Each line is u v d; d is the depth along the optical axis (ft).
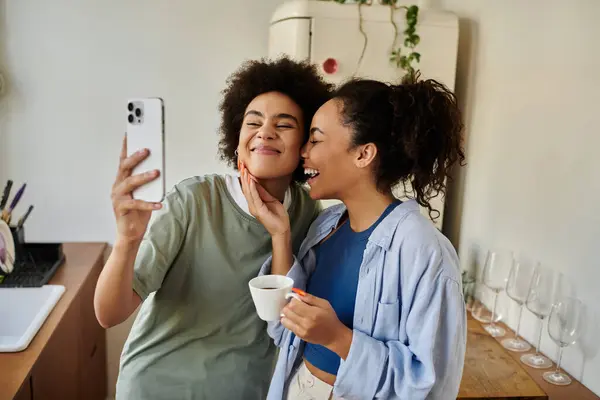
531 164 5.37
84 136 8.09
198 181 3.80
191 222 3.65
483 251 6.42
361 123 3.24
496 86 6.15
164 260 3.56
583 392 4.39
